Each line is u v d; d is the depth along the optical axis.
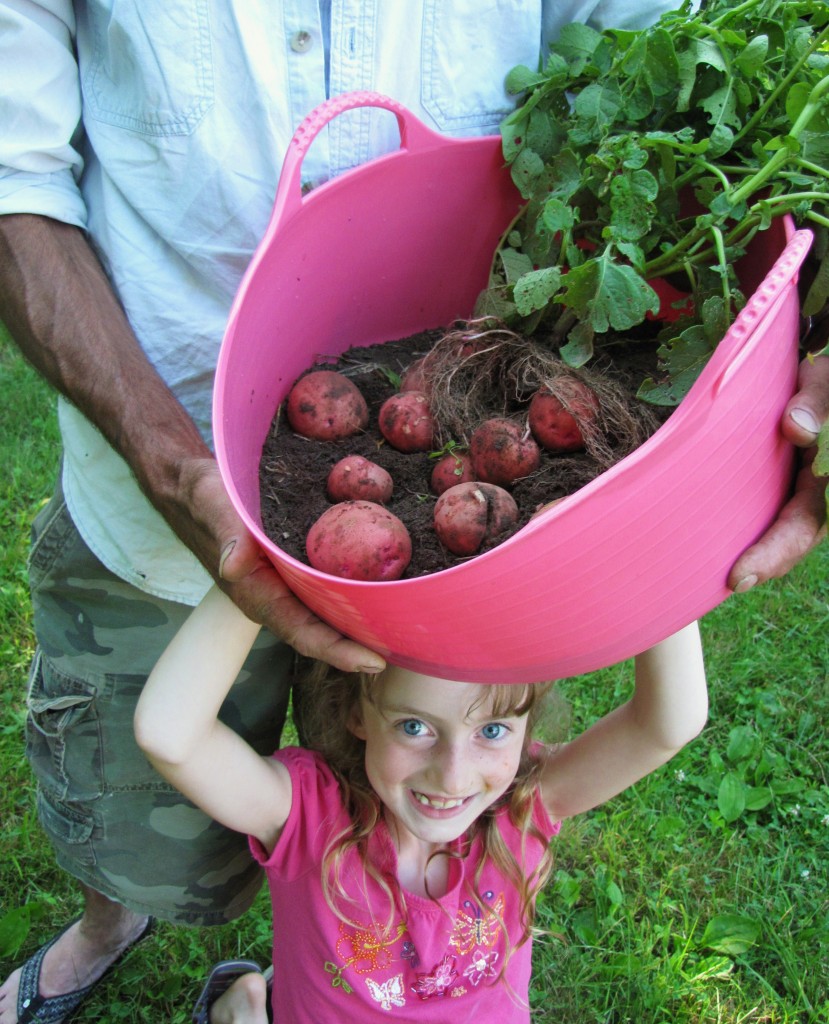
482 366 1.38
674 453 0.87
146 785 1.70
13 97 1.35
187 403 1.55
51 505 1.67
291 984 1.63
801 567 3.12
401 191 1.41
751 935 2.18
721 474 0.94
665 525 0.93
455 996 1.60
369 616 0.96
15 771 2.45
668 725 1.57
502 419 1.26
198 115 1.34
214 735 1.45
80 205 1.49
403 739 1.46
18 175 1.42
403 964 1.58
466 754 1.46
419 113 1.45
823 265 1.18
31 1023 2.03
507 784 1.55
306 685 1.68
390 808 1.54
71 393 1.37
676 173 1.39
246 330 1.19
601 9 1.52
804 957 2.18
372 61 1.37
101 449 1.51
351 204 1.35
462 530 1.11
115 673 1.66
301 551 1.17
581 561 0.90
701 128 1.40
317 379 1.36
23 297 1.39
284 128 1.36
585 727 2.60
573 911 2.24
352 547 1.08
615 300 1.20
